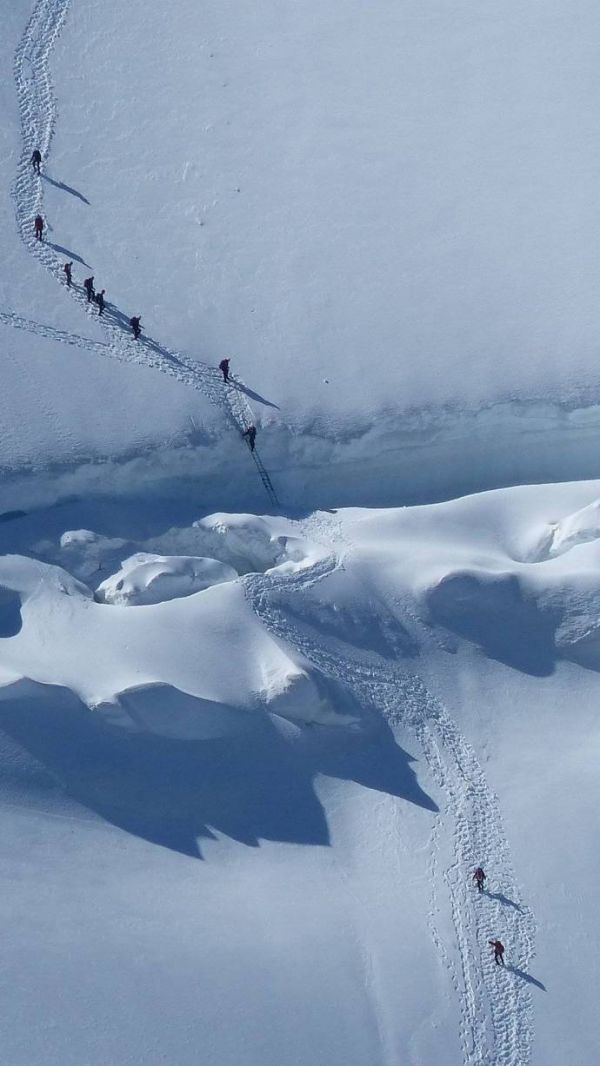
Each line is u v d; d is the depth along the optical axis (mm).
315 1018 25516
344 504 35656
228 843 28359
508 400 36906
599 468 36625
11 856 27328
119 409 35562
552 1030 26344
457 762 30516
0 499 33562
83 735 29016
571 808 29422
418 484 36250
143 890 27250
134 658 30141
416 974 26594
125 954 25922
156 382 36500
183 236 41156
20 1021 24547
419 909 27719
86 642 30391
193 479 35062
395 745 30594
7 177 42094
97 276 39531
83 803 28406
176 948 26188
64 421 35031
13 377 35906
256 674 30406
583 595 31859
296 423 36156
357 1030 25562
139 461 34719
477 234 41969
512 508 34188
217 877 27734
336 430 36156
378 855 28578
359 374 37469
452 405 36781
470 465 36500
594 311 39438
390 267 40750
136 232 41062
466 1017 26250
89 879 27266
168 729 29391
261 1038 25047
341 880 28031
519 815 29500
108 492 34344
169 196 42375
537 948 27469
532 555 33500
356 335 38594
